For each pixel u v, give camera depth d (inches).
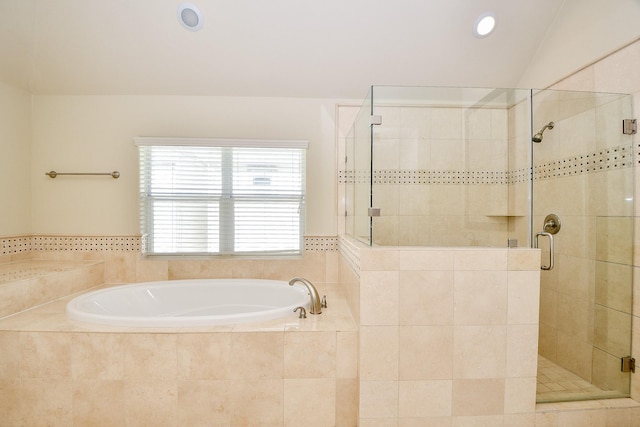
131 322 62.7
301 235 96.7
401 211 72.2
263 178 95.1
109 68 87.4
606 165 67.2
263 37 81.0
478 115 76.0
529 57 87.5
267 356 61.2
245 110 97.0
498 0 75.5
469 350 61.6
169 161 93.0
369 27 79.5
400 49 84.2
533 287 62.1
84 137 95.3
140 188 93.1
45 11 73.8
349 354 62.3
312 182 98.5
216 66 87.5
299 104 97.7
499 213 76.2
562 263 73.2
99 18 76.0
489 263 61.5
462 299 61.4
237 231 95.0
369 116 73.5
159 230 93.7
